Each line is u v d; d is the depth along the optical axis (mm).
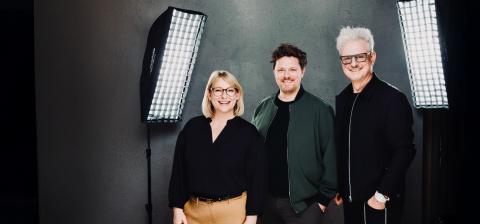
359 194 3254
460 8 3236
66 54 3510
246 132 3047
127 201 3535
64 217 3543
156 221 3527
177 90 3346
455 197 3344
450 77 3232
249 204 3004
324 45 3414
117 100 3520
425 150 3363
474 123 3266
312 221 3295
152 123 3498
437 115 3324
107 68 3516
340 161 3287
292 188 3279
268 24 3441
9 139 3691
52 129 3518
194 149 3027
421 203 3418
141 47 3506
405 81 3361
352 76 3307
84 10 3506
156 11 3498
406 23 3232
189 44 3303
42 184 3525
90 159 3525
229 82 3074
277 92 3385
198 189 3000
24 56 3656
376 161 3221
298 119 3305
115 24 3508
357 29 3334
